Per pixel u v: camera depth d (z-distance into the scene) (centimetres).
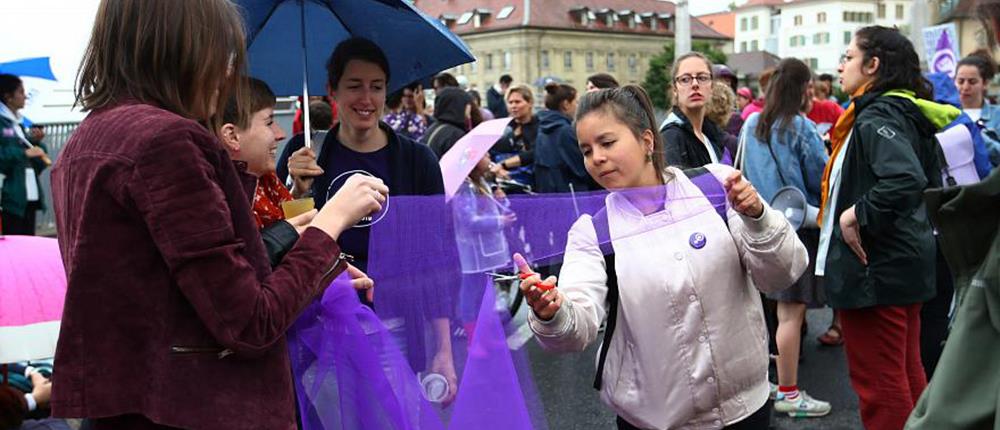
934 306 397
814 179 430
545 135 607
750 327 234
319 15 324
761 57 5072
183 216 152
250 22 309
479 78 8119
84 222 155
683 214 232
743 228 228
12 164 743
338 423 213
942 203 183
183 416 158
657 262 227
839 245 342
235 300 156
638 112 234
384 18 315
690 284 226
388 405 216
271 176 253
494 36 7950
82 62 174
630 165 231
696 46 5044
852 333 347
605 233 230
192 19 167
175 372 158
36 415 323
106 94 169
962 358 175
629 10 8494
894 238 328
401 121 757
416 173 308
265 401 167
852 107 347
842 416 443
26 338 255
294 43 330
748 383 234
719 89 522
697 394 228
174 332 159
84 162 159
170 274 158
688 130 392
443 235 232
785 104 431
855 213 329
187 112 171
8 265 267
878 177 328
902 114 337
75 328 156
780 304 439
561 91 674
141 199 152
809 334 604
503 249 232
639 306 227
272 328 162
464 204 233
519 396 228
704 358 227
